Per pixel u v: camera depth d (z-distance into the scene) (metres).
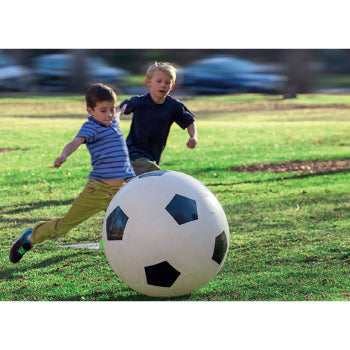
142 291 5.48
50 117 23.81
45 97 30.45
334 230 8.27
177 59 35.19
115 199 5.52
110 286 6.13
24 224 8.88
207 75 34.09
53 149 16.69
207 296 5.87
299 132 19.42
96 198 6.18
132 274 5.30
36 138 18.67
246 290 6.00
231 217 9.12
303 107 27.06
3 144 17.48
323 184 11.64
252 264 6.79
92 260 7.00
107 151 6.15
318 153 15.46
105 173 6.16
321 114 24.39
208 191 5.62
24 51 33.72
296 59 34.91
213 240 5.34
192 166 13.83
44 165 14.23
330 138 18.11
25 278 6.41
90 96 6.07
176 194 5.30
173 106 7.40
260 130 20.06
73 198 10.71
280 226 8.54
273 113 25.16
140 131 7.36
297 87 33.84
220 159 14.77
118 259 5.34
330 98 30.34
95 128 6.10
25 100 29.31
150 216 5.18
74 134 19.56
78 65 33.84
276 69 34.78
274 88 33.31
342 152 15.55
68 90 33.03
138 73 34.38
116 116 6.73
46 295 5.94
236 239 7.86
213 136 18.94
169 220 5.16
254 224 8.67
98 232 8.31
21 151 16.33
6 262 6.95
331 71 35.28
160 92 7.14
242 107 27.47
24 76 33.47
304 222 8.76
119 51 34.50
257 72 34.47
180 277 5.28
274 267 6.68
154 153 7.52
